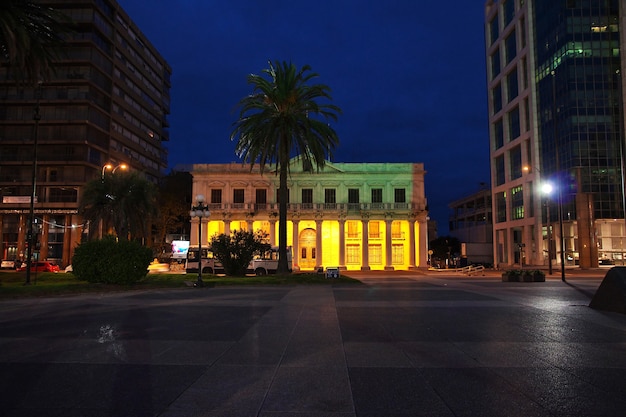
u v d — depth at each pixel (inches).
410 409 205.2
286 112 1336.1
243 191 2596.0
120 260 936.3
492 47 3073.3
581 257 2166.6
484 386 240.2
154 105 3535.9
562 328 426.0
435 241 3865.7
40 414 199.8
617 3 2268.7
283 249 1315.2
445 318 498.3
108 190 1840.6
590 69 2256.4
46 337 382.0
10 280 1175.0
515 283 1174.3
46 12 921.5
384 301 687.7
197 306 621.9
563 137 2290.8
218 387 239.8
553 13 2386.8
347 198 2603.3
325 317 509.4
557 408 205.9
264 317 509.7
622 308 532.4
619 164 2203.5
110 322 470.0
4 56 951.0
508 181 2797.7
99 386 241.1
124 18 3043.8
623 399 218.2
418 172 2608.3
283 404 212.7
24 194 2647.6
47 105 2659.9
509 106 2805.1
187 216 3075.8
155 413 201.0
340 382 248.8
